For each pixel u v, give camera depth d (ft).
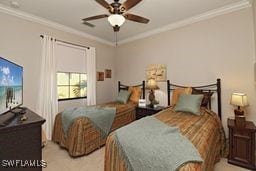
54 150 9.35
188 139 5.12
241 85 9.12
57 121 10.32
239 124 7.80
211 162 5.87
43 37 11.16
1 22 9.34
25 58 10.34
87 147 8.77
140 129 5.83
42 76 10.98
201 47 10.74
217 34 10.03
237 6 9.18
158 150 4.38
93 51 14.61
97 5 9.23
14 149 4.56
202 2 9.00
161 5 9.29
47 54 11.28
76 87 13.69
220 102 9.81
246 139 7.44
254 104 8.68
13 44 9.82
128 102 13.76
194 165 3.80
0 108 5.24
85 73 14.23
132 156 4.72
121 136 5.41
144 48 14.25
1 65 5.35
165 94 12.70
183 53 11.66
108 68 16.53
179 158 3.96
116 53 17.03
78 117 8.93
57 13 10.23
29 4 9.08
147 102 13.94
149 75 13.78
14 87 6.68
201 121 7.40
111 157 5.44
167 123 6.95
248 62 8.90
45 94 11.10
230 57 9.53
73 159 8.26
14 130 4.53
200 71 10.78
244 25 9.05
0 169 4.27
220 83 9.88
